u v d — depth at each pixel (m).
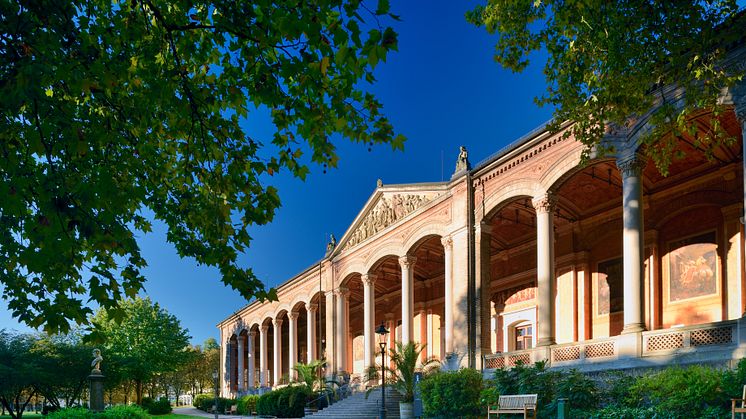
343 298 42.50
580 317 29.08
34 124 6.49
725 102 17.00
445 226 30.22
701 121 19.69
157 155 8.19
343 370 41.09
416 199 33.66
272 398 41.16
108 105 7.47
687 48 12.66
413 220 33.47
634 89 13.12
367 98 6.90
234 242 8.29
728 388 13.44
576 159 22.42
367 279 38.47
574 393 16.78
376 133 7.00
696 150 22.56
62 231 5.72
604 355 19.97
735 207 22.95
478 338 26.56
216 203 8.31
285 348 68.88
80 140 6.24
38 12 5.94
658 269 25.95
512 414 17.94
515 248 34.78
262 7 6.16
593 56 13.30
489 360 25.84
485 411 20.73
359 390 37.41
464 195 28.70
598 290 28.69
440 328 42.25
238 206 8.45
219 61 8.20
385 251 36.28
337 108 6.62
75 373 47.53
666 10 11.70
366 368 34.88
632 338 18.77
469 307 27.25
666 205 25.88
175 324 61.53
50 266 6.48
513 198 26.02
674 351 17.45
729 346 16.14
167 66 7.57
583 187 26.94
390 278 45.53
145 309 58.62
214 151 8.23
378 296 49.88
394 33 5.48
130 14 7.15
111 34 7.00
